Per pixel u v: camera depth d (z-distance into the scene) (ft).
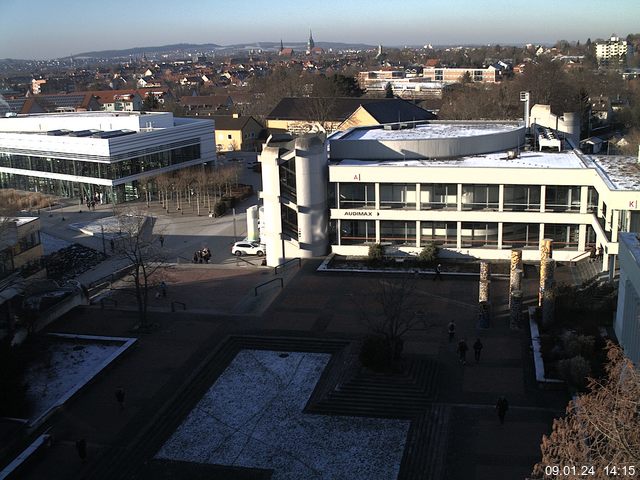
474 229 229.45
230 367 161.79
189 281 222.69
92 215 328.29
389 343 153.79
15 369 144.46
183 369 160.76
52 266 249.75
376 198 232.53
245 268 234.79
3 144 398.42
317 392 148.46
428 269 220.02
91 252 266.57
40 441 130.41
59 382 156.56
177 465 125.39
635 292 142.41
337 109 495.00
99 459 127.65
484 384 146.72
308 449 128.57
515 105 534.78
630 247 148.56
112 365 162.91
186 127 385.50
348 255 237.66
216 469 123.75
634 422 76.89
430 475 118.52
